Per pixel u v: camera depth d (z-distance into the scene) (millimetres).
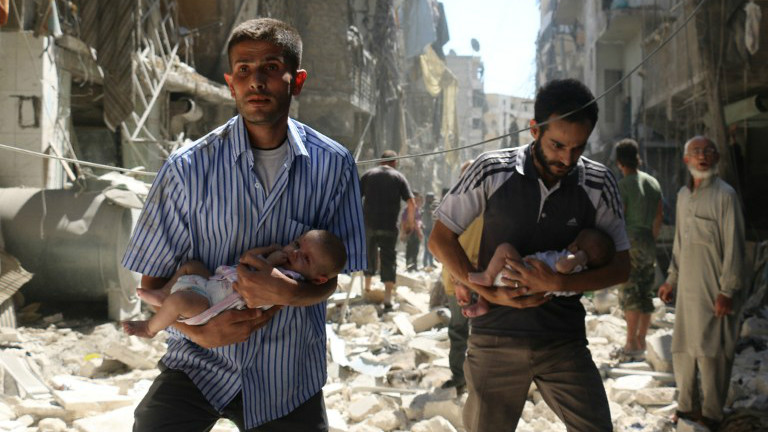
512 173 2959
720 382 4543
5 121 9141
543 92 2820
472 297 3217
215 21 16500
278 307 2209
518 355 2896
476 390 2975
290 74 2189
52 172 9352
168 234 2256
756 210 14820
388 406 4953
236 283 2092
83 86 11312
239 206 2229
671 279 4844
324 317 2457
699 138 4516
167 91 13438
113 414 4379
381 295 9531
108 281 7309
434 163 41562
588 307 9047
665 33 15352
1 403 4578
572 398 2861
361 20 26156
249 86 2119
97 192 7641
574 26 31844
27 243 7285
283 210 2260
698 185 4547
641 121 18828
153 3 12000
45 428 4301
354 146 24938
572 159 2799
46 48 9148
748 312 7902
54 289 7426
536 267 2746
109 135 12320
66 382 5219
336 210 2359
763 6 12195
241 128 2213
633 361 6406
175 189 2219
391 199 9195
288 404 2311
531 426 4605
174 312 2102
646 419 4852
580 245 2838
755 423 4520
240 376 2264
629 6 21969
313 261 2146
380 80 27000
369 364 6254
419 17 34656
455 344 5215
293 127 2287
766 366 5988
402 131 30391
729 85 12672
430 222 17750
